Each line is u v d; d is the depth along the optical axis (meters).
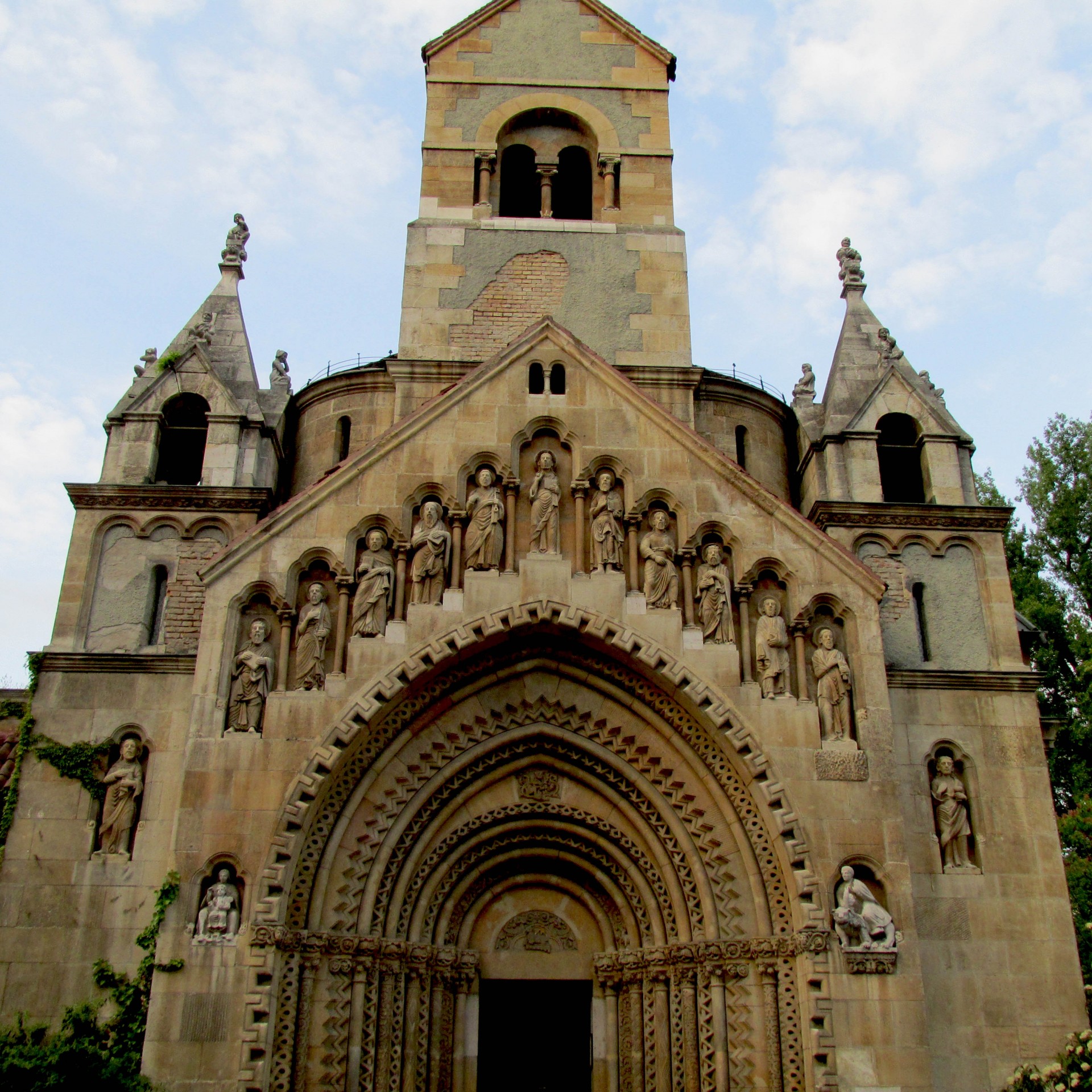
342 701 21.39
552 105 32.78
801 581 23.00
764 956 20.89
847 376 28.17
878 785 21.38
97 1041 18.61
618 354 29.27
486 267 30.20
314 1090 19.75
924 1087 19.27
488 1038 23.94
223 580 22.28
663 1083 21.31
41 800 22.28
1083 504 42.75
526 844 23.41
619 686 22.95
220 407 26.78
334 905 20.98
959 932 22.17
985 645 24.98
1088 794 36.19
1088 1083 19.94
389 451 23.64
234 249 30.05
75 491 25.19
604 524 23.28
